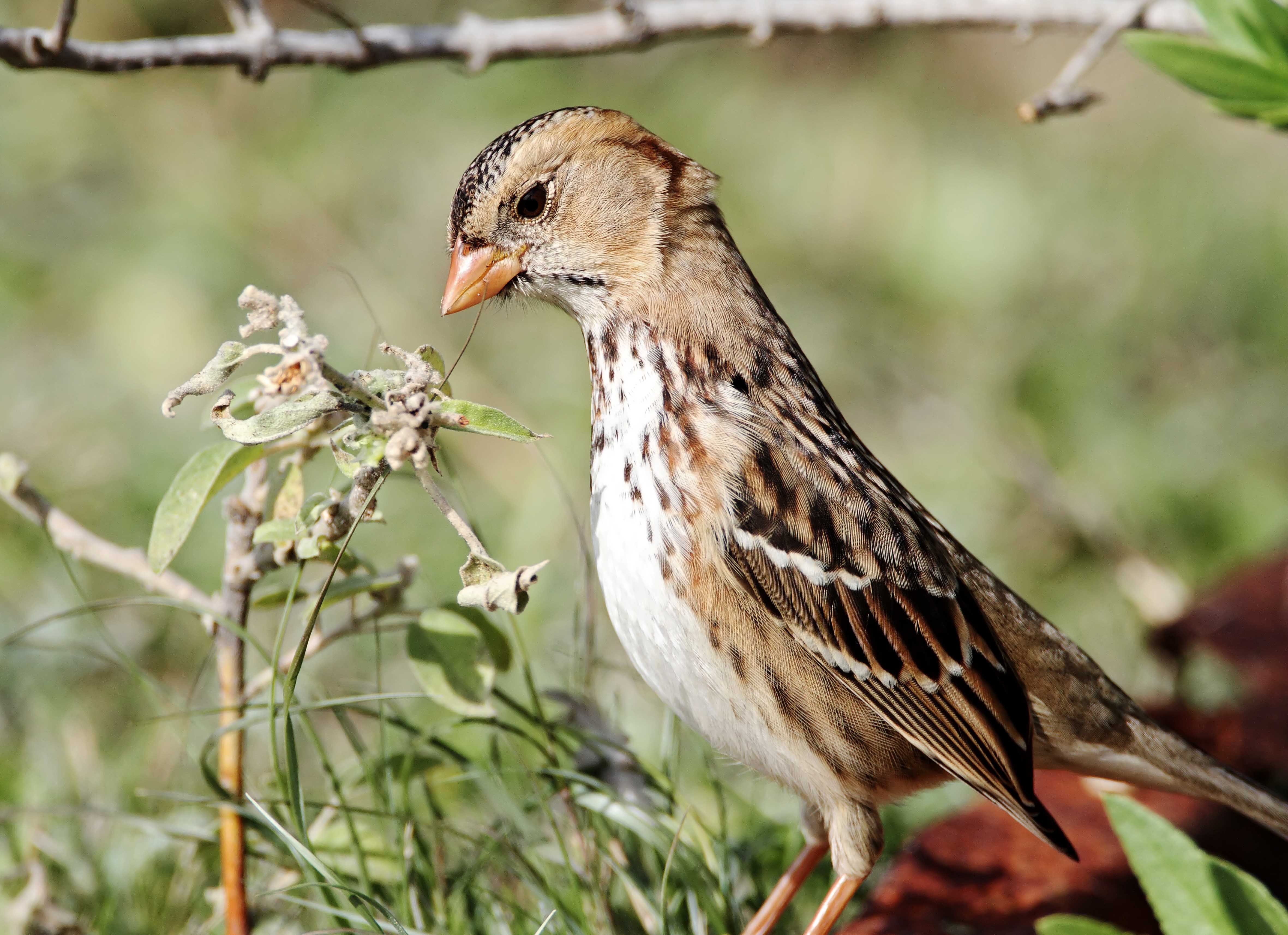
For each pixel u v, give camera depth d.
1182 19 8.71
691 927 7.12
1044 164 16.78
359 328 13.43
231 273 13.89
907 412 13.61
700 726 6.95
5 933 6.79
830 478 7.05
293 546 6.45
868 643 6.93
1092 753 7.64
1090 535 11.27
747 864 7.69
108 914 6.99
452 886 7.14
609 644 9.86
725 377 7.15
